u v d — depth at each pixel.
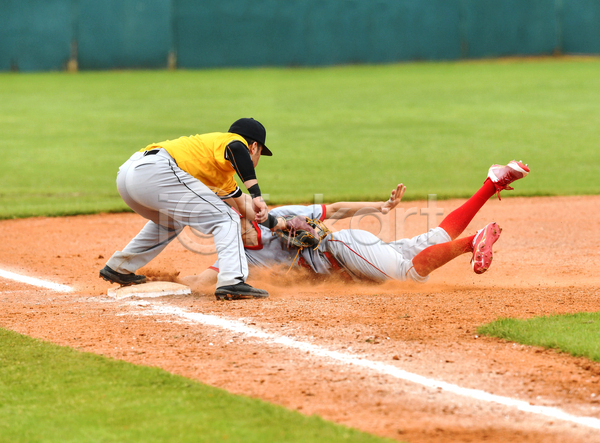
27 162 54.16
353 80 100.56
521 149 56.88
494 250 28.20
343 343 15.90
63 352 15.40
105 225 34.19
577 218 34.31
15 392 13.19
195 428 11.59
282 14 116.19
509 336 15.96
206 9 115.75
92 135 65.19
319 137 63.34
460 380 13.68
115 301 20.39
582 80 92.94
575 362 14.47
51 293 21.70
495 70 106.44
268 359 15.02
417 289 21.48
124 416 12.10
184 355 15.38
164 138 63.09
